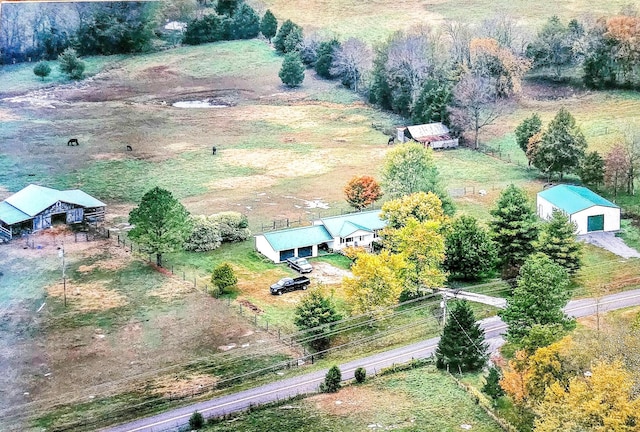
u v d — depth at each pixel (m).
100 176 56.47
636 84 63.72
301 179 56.62
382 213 47.31
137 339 40.91
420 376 36.94
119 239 50.03
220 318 42.41
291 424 33.75
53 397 36.94
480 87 61.75
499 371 36.56
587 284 44.84
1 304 43.44
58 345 40.47
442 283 43.47
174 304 43.66
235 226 50.00
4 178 55.75
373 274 41.06
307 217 51.84
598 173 54.22
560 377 32.19
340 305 42.88
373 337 40.38
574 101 63.12
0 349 40.09
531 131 57.84
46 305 43.50
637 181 54.88
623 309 41.94
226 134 62.47
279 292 44.28
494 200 53.31
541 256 43.56
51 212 51.12
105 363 39.16
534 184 55.44
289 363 38.78
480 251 45.28
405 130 61.06
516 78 63.97
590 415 29.03
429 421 33.41
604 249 48.50
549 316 37.19
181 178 56.81
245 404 35.59
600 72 64.31
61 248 48.91
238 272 46.66
